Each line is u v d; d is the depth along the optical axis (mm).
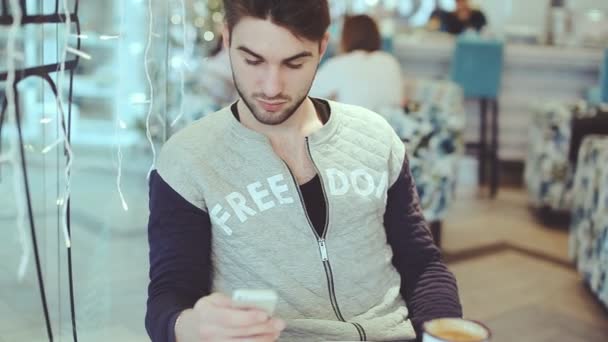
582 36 5902
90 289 2510
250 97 1127
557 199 4352
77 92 5254
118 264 2922
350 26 3578
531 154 4801
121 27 1293
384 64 3518
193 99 3354
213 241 1214
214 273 1218
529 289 3381
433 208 3604
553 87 5566
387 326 1213
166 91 1478
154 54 1480
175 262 1169
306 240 1188
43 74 988
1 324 1458
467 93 5254
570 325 2984
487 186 5418
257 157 1194
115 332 2219
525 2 6863
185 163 1189
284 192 1188
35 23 952
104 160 4734
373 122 1322
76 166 4539
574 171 3697
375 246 1255
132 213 3789
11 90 841
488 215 4633
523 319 3031
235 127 1203
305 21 1072
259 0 1053
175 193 1186
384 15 6812
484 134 5406
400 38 5809
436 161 3537
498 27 6941
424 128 3449
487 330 882
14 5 830
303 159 1247
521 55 5477
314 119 1280
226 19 1114
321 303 1193
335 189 1220
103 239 3285
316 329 1157
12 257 1368
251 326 886
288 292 1178
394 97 3523
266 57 1084
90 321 2232
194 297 1153
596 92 5133
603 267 3023
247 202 1184
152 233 1199
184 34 1320
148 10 1217
